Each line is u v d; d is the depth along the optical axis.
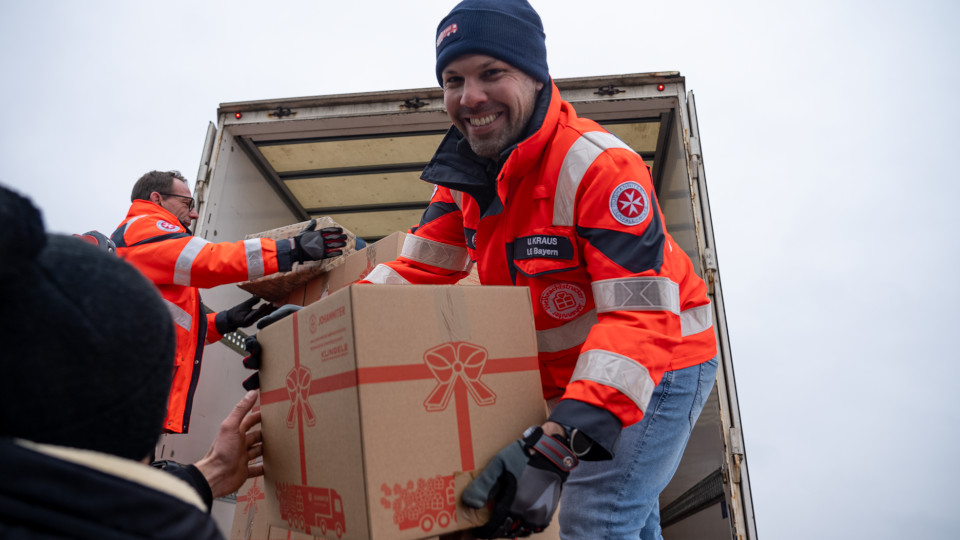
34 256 0.45
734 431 2.29
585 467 1.31
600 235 1.20
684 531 2.86
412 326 1.00
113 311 0.48
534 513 0.98
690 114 2.84
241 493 2.09
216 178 3.00
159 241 2.33
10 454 0.43
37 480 0.43
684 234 2.86
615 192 1.21
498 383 1.07
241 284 2.79
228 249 2.32
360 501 0.92
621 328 1.10
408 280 1.64
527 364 1.11
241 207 3.26
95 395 0.47
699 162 2.74
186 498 0.52
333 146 3.36
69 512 0.43
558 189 1.28
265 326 1.31
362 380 0.94
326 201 3.96
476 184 1.41
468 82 1.31
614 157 1.24
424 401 0.99
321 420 1.03
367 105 3.09
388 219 4.18
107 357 0.48
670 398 1.33
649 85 2.93
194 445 2.69
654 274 1.15
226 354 3.06
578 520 1.30
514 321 1.12
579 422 1.03
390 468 0.93
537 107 1.34
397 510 0.92
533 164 1.30
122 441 0.50
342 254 2.49
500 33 1.29
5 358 0.44
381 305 0.99
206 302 2.87
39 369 0.45
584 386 1.06
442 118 3.10
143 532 0.46
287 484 1.14
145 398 0.51
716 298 2.51
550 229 1.29
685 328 1.40
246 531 1.99
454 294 1.06
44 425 0.46
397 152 3.43
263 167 3.51
